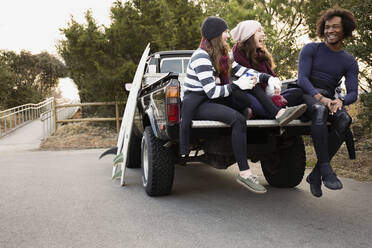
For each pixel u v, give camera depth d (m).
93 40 11.50
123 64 11.41
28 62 30.77
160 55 6.28
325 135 3.10
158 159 3.99
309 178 3.31
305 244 2.64
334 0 6.10
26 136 13.11
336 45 3.43
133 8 12.31
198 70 3.27
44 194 4.40
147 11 12.47
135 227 3.09
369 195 4.02
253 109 3.37
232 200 3.98
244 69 3.59
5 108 22.08
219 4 13.62
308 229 2.96
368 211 3.43
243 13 10.53
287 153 4.28
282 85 4.16
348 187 4.42
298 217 3.29
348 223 3.09
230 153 3.50
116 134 11.96
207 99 3.37
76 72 12.27
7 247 2.68
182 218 3.33
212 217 3.35
